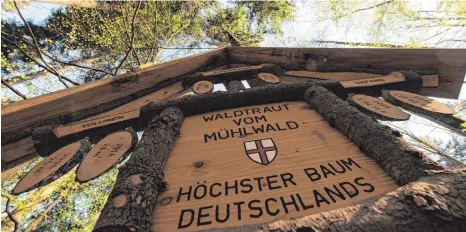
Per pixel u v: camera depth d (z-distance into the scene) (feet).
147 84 6.99
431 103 4.56
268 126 4.33
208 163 3.46
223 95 5.21
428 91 6.42
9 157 5.19
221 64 9.14
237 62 9.21
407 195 2.07
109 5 17.95
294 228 1.95
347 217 2.01
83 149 4.28
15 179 17.08
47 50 17.84
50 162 4.00
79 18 17.89
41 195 16.81
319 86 5.20
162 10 21.77
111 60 20.77
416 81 5.80
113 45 19.63
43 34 17.31
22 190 3.50
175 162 3.57
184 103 5.11
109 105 6.31
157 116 4.60
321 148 3.57
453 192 2.02
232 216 2.57
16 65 16.56
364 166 3.11
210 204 2.75
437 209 1.90
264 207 2.63
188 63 8.04
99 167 3.51
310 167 3.18
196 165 3.44
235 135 4.13
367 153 3.31
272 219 2.48
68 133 5.11
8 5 14.23
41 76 18.20
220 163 3.43
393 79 5.80
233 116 4.87
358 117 3.74
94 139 5.27
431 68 6.15
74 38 17.95
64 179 17.38
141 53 22.11
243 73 7.89
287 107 5.08
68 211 19.45
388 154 2.95
